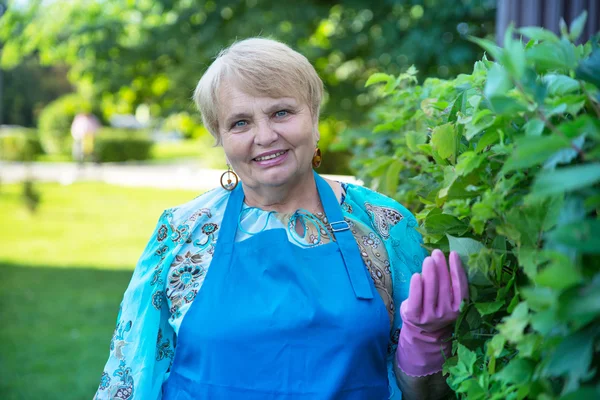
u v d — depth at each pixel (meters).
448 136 1.29
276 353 1.45
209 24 6.05
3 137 25.20
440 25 5.41
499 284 1.18
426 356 1.39
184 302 1.56
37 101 33.06
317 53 5.66
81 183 19.08
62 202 15.26
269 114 1.50
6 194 16.33
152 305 1.60
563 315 0.78
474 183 1.25
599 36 1.08
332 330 1.45
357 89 6.14
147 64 6.62
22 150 25.22
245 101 1.49
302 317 1.45
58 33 6.85
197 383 1.50
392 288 1.58
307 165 1.55
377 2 5.75
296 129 1.50
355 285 1.50
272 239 1.54
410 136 1.62
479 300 1.28
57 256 9.63
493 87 0.92
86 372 4.89
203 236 1.61
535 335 0.95
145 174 21.69
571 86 0.97
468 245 1.27
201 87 1.57
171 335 1.63
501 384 1.11
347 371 1.45
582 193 0.88
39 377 4.78
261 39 1.57
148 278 1.61
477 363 1.26
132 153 26.77
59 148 27.09
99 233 11.58
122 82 6.67
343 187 1.69
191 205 1.66
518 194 1.08
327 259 1.53
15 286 7.72
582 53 1.03
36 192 13.48
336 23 6.02
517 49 0.90
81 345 5.55
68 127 27.08
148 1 6.44
